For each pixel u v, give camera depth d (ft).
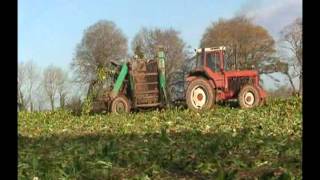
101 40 139.64
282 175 17.06
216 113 59.00
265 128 37.96
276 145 24.79
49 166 20.80
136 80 71.36
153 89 71.87
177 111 63.52
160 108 71.72
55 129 53.21
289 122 43.34
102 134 41.29
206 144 26.66
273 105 64.85
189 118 54.75
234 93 69.00
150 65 72.23
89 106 72.79
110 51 139.85
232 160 20.94
